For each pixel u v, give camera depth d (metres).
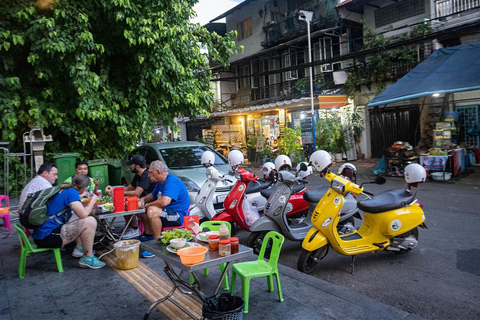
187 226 3.59
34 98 8.45
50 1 7.79
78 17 7.71
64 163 8.37
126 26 8.40
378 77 15.62
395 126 15.72
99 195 5.61
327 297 3.33
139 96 9.27
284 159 5.99
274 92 21.58
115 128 9.71
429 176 10.58
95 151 9.86
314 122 15.03
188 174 7.01
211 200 5.68
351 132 16.67
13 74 8.78
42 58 8.02
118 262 4.20
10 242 5.56
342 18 16.83
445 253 4.77
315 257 4.25
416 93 10.12
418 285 3.87
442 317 3.18
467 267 4.27
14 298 3.50
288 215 5.76
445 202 7.64
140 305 3.29
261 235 4.80
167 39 8.65
